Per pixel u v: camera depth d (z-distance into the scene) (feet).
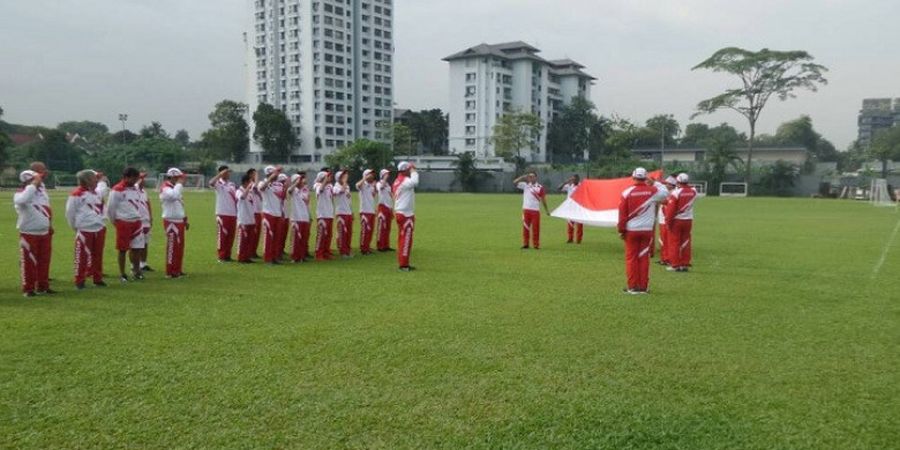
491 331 24.99
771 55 205.36
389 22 377.71
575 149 338.95
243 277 38.50
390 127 297.12
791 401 17.78
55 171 232.53
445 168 272.51
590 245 57.52
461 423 16.19
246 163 327.88
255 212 46.50
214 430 15.69
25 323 26.11
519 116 266.57
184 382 18.99
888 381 19.40
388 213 53.36
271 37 348.59
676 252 42.57
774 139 372.17
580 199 58.54
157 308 29.14
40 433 15.46
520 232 69.67
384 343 23.18
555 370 20.27
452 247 55.47
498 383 19.04
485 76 328.08
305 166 309.01
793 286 36.04
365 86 365.81
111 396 17.88
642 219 33.06
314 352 22.06
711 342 23.62
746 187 214.69
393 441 15.15
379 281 37.01
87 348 22.43
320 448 14.75
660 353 22.18
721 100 217.15
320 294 32.76
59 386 18.62
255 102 360.48
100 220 34.94
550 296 32.40
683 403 17.60
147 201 42.04
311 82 338.95
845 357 21.83
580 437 15.43
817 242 60.49
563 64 374.43
